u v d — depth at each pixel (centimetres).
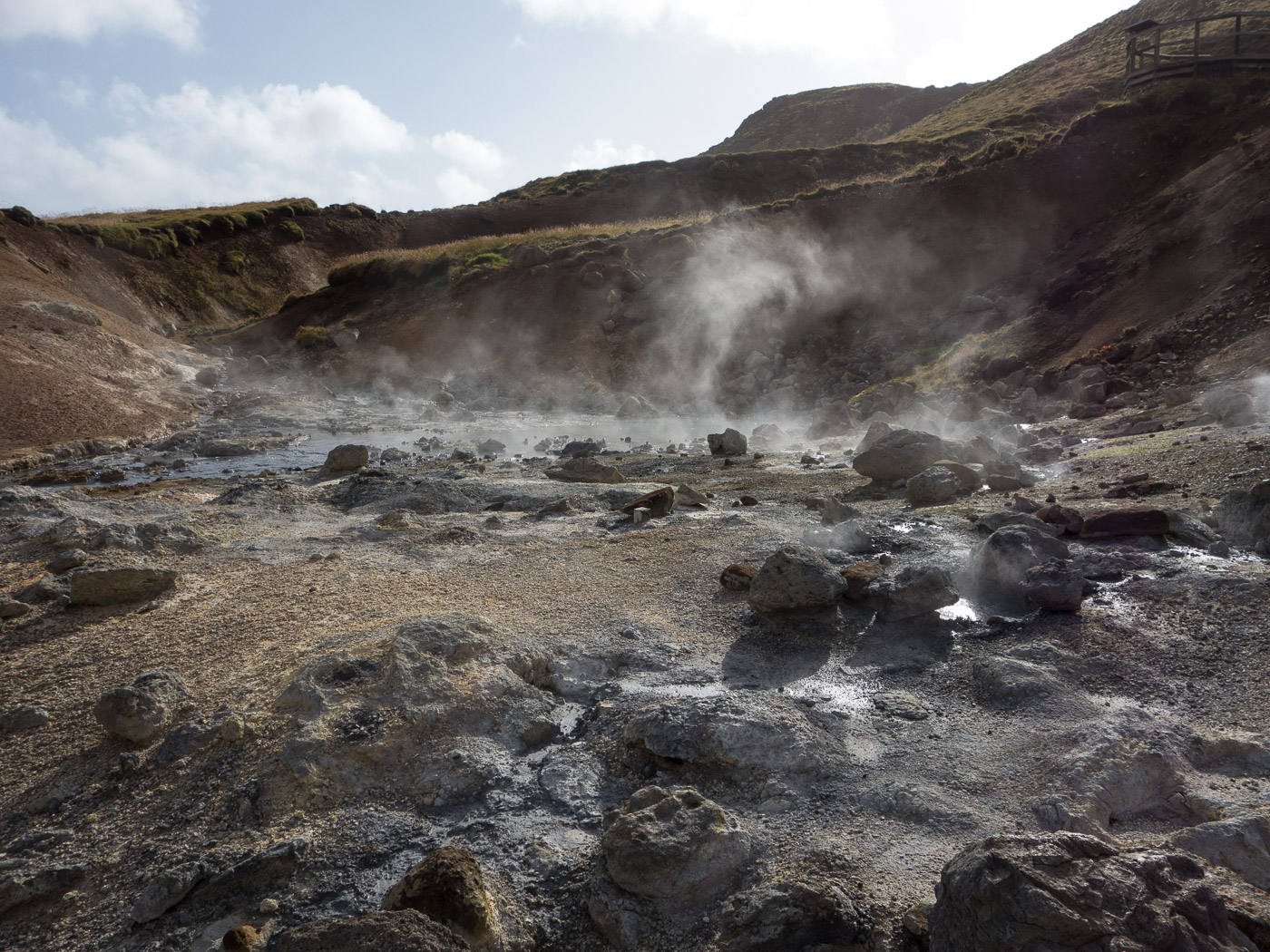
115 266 4169
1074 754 364
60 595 589
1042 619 526
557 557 696
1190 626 498
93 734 421
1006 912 238
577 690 466
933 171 3139
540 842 340
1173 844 302
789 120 8562
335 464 1224
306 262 5184
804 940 274
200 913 307
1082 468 962
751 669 480
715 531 756
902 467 959
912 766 374
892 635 520
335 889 316
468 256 3331
